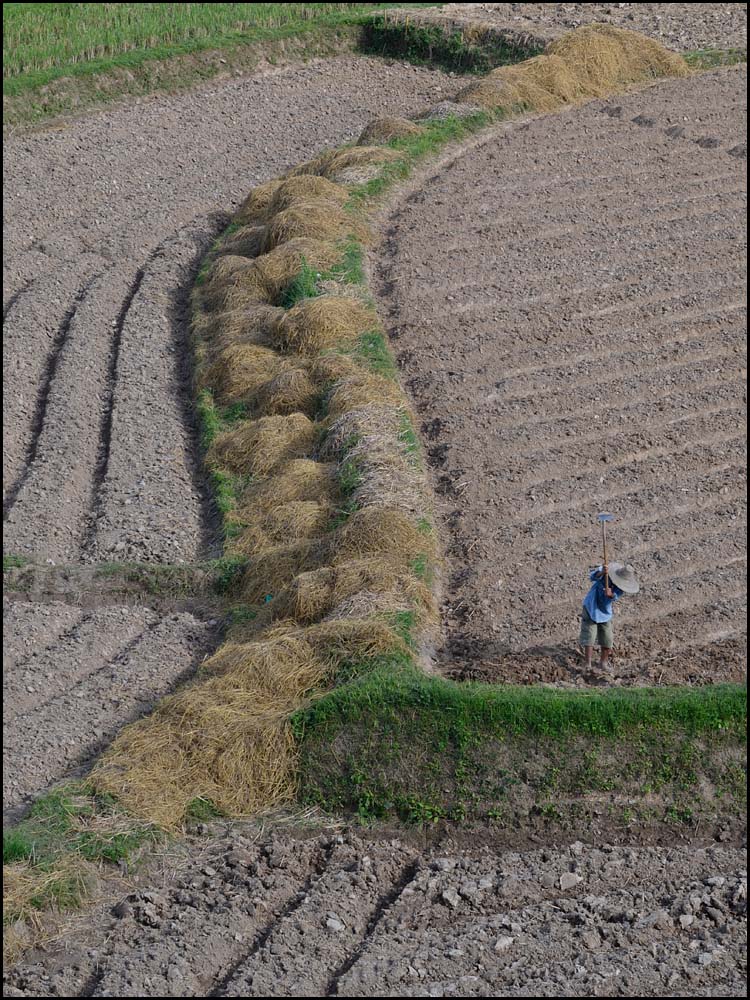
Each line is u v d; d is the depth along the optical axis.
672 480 21.31
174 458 23.58
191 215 34.78
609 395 23.83
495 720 15.83
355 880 14.60
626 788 15.57
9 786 15.87
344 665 16.94
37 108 39.53
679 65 41.72
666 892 14.31
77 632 19.09
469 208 31.62
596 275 28.39
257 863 14.87
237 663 17.23
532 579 19.00
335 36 45.94
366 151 34.25
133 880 14.66
